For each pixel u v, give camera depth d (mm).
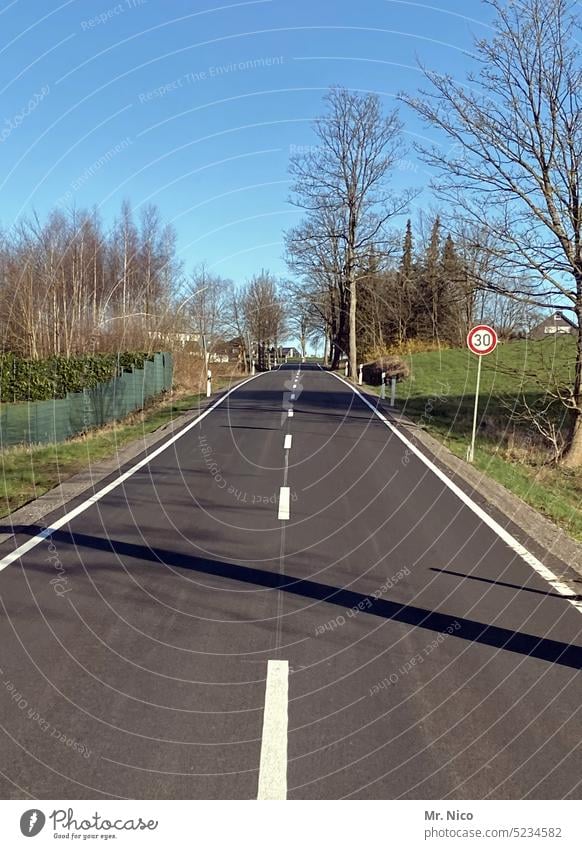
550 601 5672
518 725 3744
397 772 3326
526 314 15562
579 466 14359
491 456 14547
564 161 12883
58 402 16281
